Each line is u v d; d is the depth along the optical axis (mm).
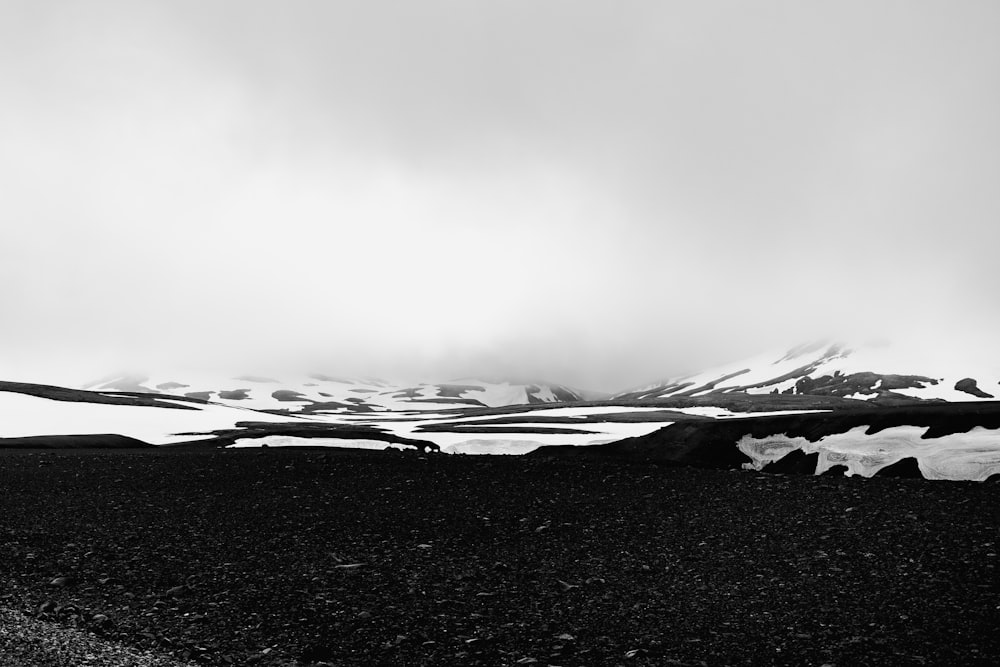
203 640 17906
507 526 28328
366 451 54188
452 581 22438
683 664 17016
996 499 29156
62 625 18422
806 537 25906
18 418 73625
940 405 45094
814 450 42438
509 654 17484
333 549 25531
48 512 30438
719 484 34156
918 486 32094
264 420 91250
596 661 17172
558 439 62188
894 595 20641
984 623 18688
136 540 26453
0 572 22672
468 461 41750
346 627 18906
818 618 19406
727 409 164500
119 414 83000
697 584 22078
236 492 34281
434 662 17031
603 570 23406
